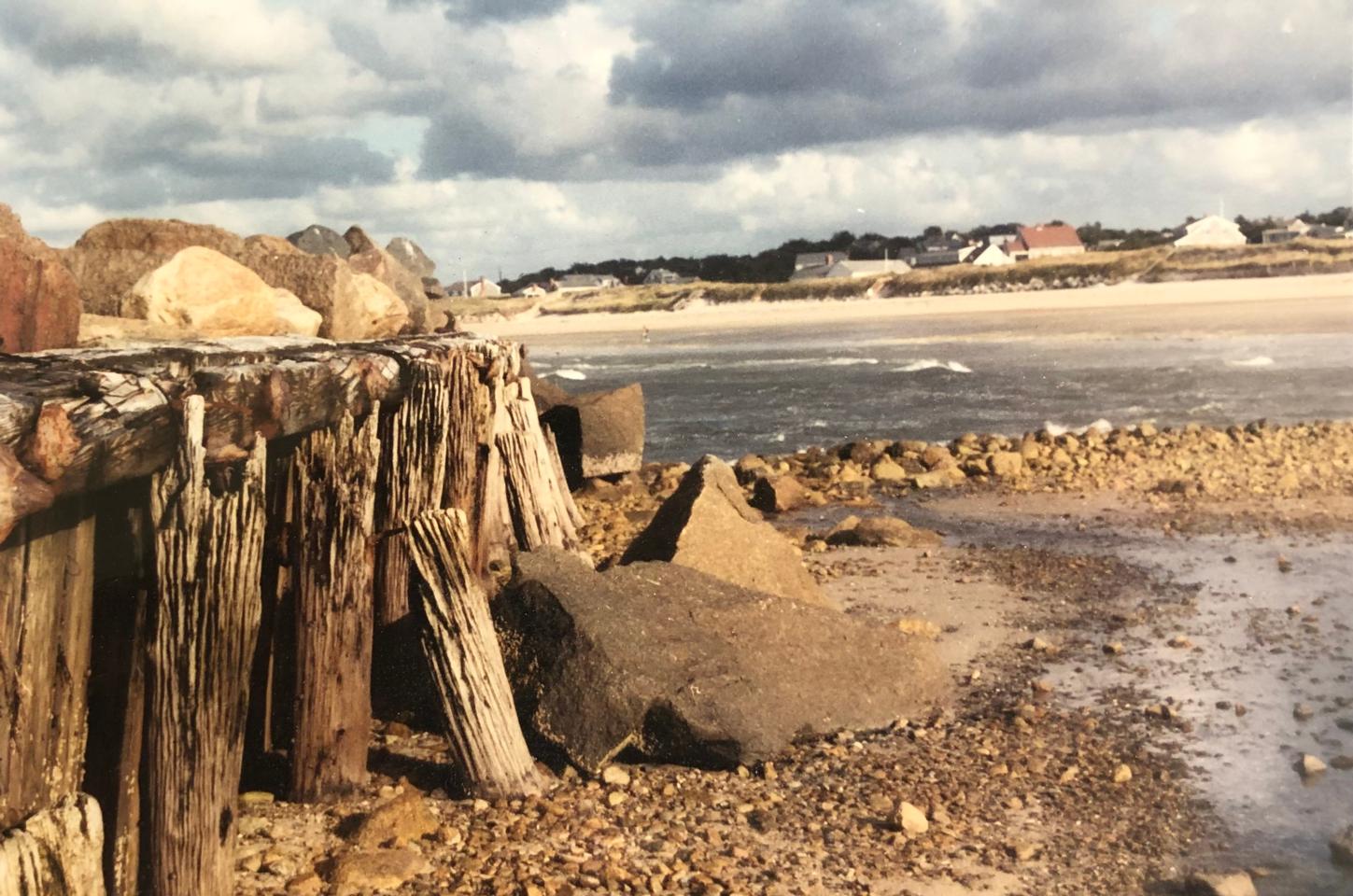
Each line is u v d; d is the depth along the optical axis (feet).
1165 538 41.45
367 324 35.55
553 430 49.65
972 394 110.93
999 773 20.65
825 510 49.19
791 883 16.28
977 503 49.78
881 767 20.80
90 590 11.76
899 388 119.34
